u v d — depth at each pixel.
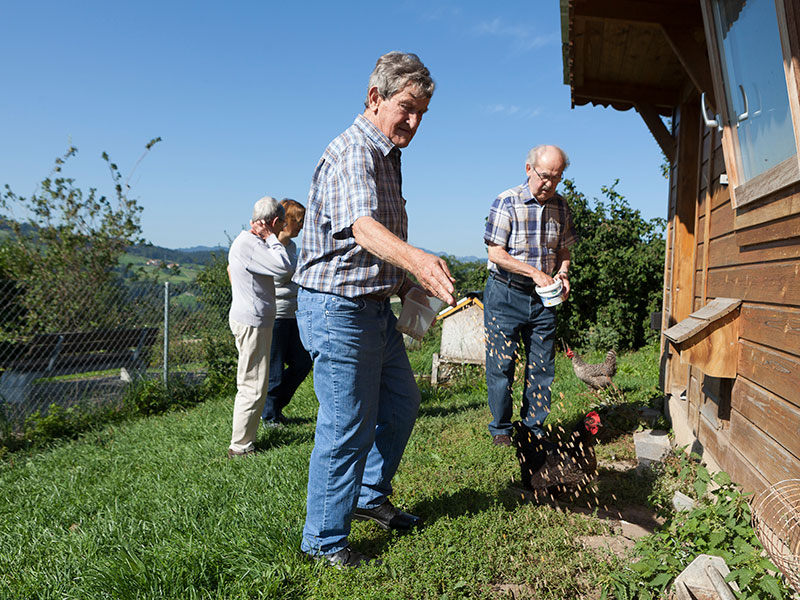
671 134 6.71
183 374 8.59
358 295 2.66
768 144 2.92
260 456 4.67
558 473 3.46
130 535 3.20
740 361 3.43
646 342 12.82
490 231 4.68
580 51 5.50
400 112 2.64
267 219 4.88
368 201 2.41
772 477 2.81
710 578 2.22
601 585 2.59
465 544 2.94
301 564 2.79
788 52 2.38
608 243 13.31
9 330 7.50
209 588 2.66
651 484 3.88
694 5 3.89
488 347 4.87
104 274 9.52
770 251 2.98
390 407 3.09
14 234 9.42
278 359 6.09
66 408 7.01
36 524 3.61
